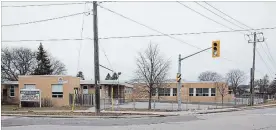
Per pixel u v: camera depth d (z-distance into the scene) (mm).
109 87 55938
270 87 98688
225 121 18422
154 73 32531
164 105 42875
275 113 27469
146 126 15086
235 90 98125
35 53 71812
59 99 36500
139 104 44719
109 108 31703
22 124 15953
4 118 19828
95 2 22812
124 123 16672
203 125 15891
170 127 14727
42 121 17703
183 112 26344
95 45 22797
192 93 63531
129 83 58812
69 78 37281
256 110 33688
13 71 69750
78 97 36781
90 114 22328
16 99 42812
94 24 22672
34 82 37281
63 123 16562
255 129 14516
